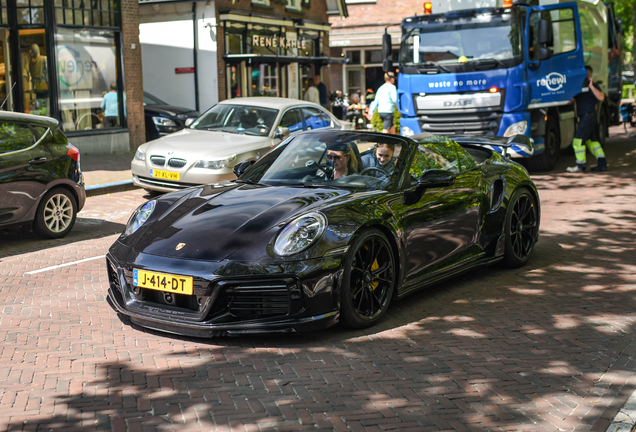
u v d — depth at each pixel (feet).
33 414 11.13
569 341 15.01
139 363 13.35
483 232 19.67
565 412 11.50
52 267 21.70
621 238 25.59
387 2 100.01
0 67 47.93
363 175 17.38
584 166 43.93
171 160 32.58
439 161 18.86
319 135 19.06
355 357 13.83
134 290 15.06
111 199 35.78
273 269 13.88
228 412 11.25
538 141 42.11
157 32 69.00
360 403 11.68
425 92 42.16
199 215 15.76
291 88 79.36
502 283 19.71
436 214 17.56
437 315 16.74
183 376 12.73
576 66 43.78
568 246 24.43
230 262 13.97
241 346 14.35
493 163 21.09
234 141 33.99
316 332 15.30
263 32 73.72
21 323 15.84
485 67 40.24
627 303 17.83
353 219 15.07
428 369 13.26
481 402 11.82
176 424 10.81
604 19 52.75
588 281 19.90
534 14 40.55
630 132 66.85
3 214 24.20
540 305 17.62
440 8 43.16
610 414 11.41
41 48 48.34
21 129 25.27
